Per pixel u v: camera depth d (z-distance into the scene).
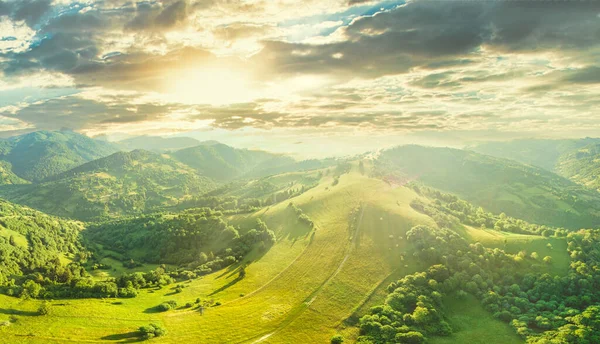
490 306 148.38
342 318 140.62
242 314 143.12
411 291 152.38
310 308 146.50
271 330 132.75
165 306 147.12
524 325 135.12
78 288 161.75
